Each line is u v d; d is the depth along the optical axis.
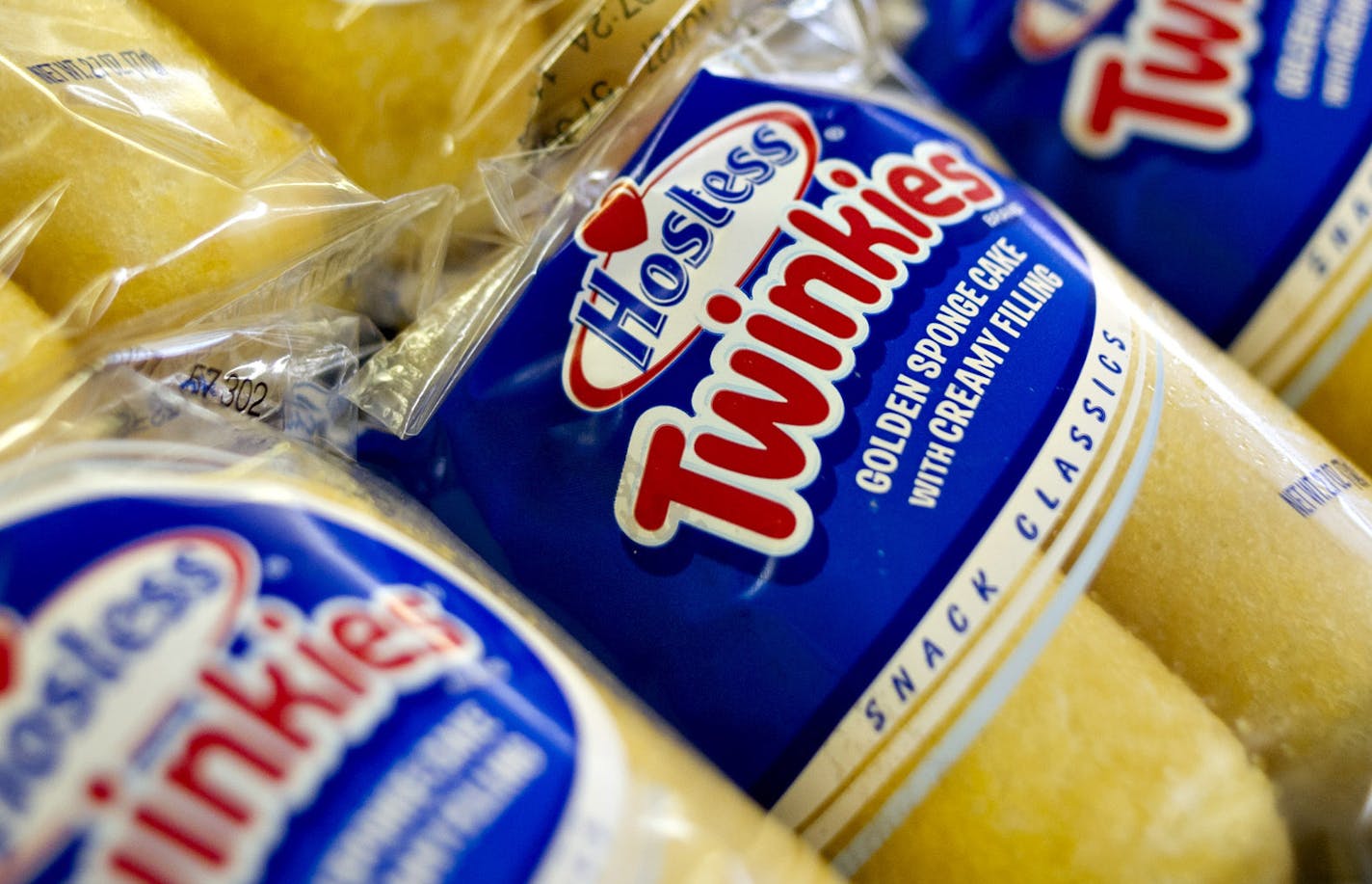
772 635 0.16
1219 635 0.16
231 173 0.18
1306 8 0.20
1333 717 0.16
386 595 0.15
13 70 0.17
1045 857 0.16
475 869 0.14
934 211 0.18
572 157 0.19
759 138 0.18
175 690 0.14
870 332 0.17
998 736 0.16
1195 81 0.21
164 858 0.14
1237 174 0.20
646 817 0.14
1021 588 0.16
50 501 0.14
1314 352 0.20
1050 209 0.19
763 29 0.20
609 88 0.19
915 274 0.17
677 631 0.16
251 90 0.18
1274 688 0.16
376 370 0.18
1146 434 0.17
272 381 0.17
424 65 0.18
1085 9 0.21
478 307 0.18
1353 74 0.20
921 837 0.16
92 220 0.17
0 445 0.15
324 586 0.15
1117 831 0.16
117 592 0.14
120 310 0.17
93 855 0.14
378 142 0.18
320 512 0.15
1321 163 0.20
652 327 0.17
